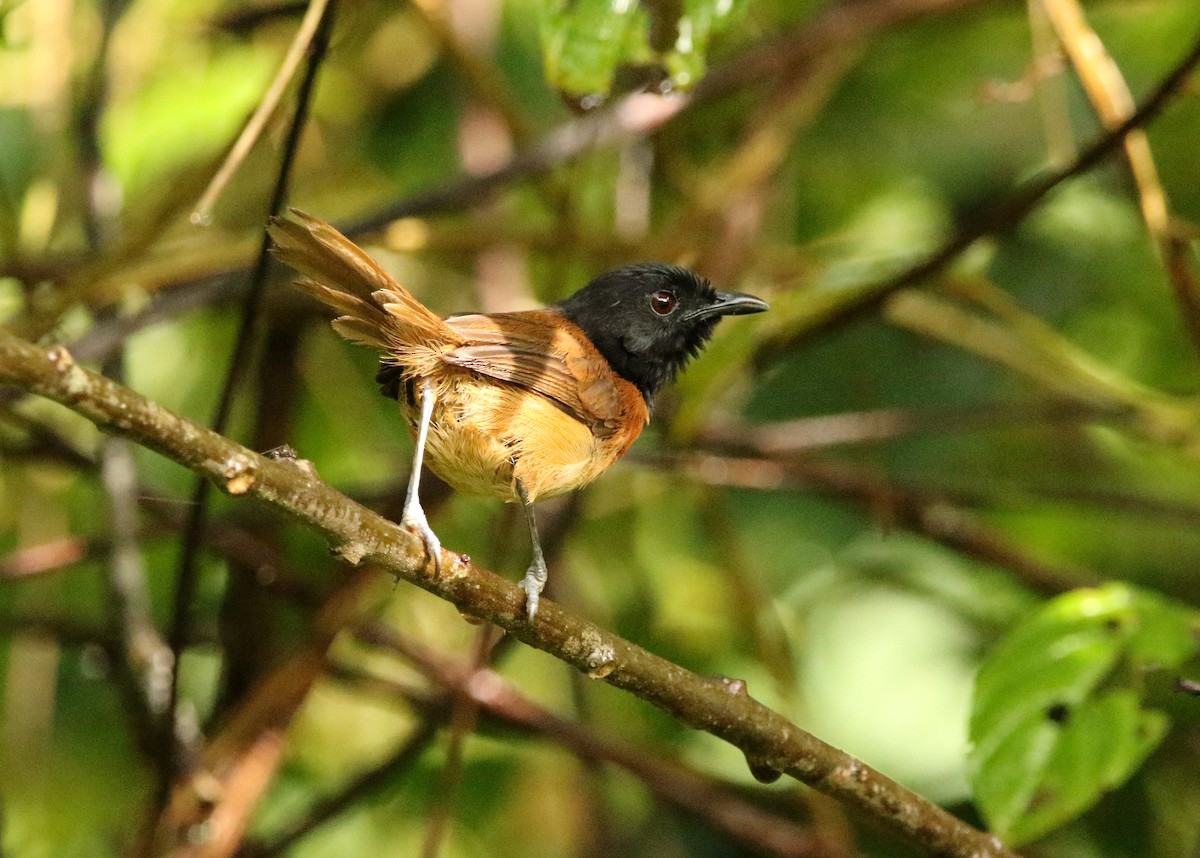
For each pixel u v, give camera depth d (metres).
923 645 12.04
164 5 11.60
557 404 7.79
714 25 7.23
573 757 11.70
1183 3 12.94
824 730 11.62
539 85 12.80
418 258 12.35
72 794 11.44
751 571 11.76
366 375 12.62
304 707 11.05
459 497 12.17
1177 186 12.88
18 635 10.22
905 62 13.34
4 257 10.14
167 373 12.15
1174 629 7.49
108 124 11.07
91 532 12.56
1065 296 12.77
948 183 13.02
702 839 12.16
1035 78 9.80
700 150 13.32
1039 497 11.48
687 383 10.02
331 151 12.67
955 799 11.07
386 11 11.90
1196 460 11.46
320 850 11.76
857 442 11.83
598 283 9.37
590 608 12.27
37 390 4.62
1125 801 11.21
